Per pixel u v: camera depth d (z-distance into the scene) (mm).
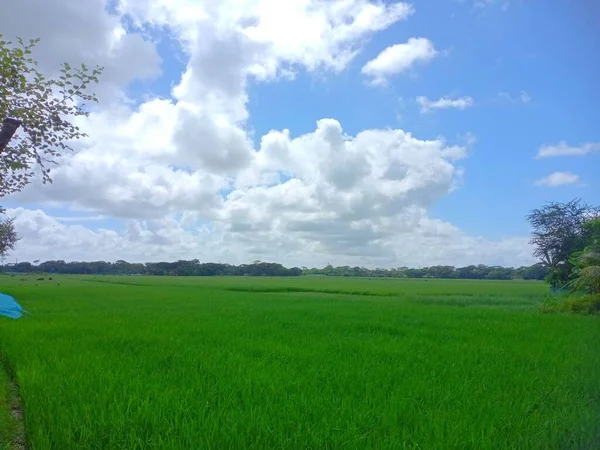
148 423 5070
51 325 13664
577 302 19250
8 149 11750
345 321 15414
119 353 9078
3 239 31156
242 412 5312
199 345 10031
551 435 4766
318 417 5266
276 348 9609
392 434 4738
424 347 9914
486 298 31156
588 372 7441
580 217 29922
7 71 10930
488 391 6387
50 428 5016
